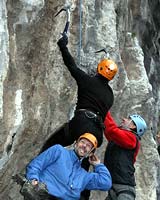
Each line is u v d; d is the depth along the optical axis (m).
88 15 6.92
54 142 5.49
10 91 5.35
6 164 5.51
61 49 5.36
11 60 5.32
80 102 5.45
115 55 7.78
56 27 5.87
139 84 9.23
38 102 5.81
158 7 11.53
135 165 9.37
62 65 6.07
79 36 6.34
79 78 5.43
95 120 5.34
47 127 6.12
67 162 5.06
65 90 6.23
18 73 5.44
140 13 10.37
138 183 9.33
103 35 7.61
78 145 5.09
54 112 6.23
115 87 7.88
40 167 4.98
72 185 5.02
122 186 5.87
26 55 5.55
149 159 9.48
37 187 4.88
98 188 5.22
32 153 6.11
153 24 11.36
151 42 11.40
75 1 6.13
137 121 6.01
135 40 9.64
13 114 5.38
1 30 5.05
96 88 5.44
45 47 5.77
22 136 5.72
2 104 5.14
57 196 4.99
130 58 9.44
